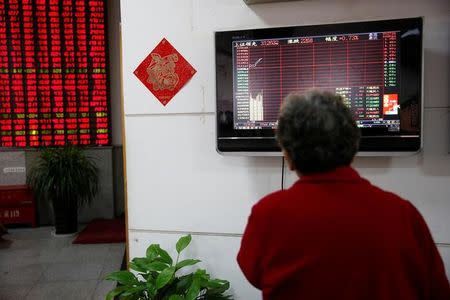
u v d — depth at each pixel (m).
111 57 4.31
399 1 1.61
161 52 1.86
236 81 1.67
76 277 2.82
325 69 1.59
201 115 1.84
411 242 0.82
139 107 1.90
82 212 4.33
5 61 3.98
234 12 1.77
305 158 0.86
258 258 0.88
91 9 4.02
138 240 1.96
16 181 4.16
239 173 1.82
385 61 1.53
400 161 1.66
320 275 0.79
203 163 1.85
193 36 1.82
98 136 4.16
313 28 1.59
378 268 0.78
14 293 2.57
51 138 4.10
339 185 0.84
